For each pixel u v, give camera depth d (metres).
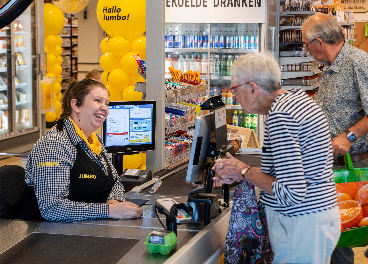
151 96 3.60
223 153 2.17
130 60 5.51
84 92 2.32
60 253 1.74
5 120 7.23
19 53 7.54
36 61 7.74
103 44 5.76
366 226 2.52
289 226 1.86
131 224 2.10
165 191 2.71
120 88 5.80
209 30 7.00
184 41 7.21
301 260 1.87
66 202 2.17
